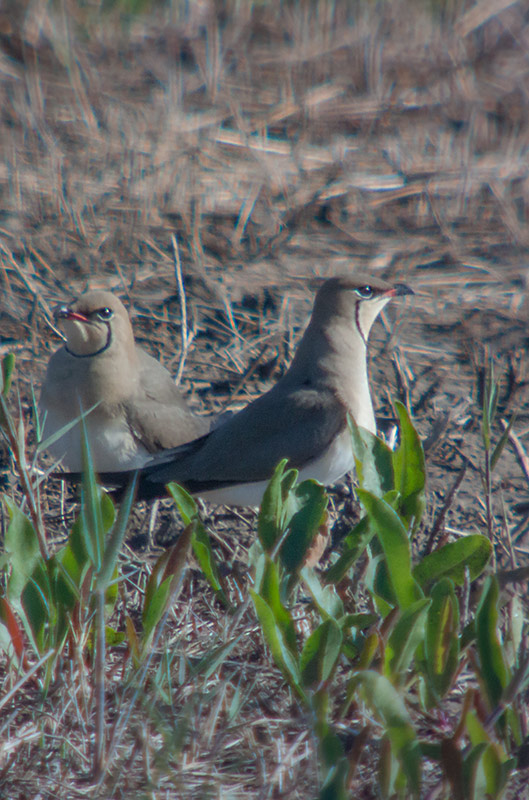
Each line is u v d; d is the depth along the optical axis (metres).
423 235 16.11
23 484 7.71
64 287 14.09
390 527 6.62
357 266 15.15
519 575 7.43
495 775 5.76
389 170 17.34
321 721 5.91
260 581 6.86
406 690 6.84
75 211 15.20
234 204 16.09
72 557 7.14
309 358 10.53
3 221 15.15
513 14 21.81
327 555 9.13
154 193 15.95
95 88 18.25
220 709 6.91
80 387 10.57
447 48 20.52
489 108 19.23
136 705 6.75
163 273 14.63
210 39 20.11
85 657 7.28
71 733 6.63
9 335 13.12
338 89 19.30
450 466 11.34
